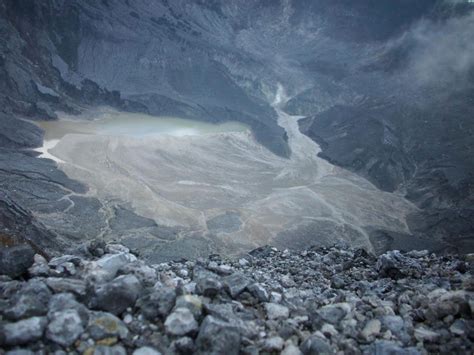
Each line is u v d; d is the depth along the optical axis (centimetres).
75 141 10506
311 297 824
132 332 509
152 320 534
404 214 11556
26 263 629
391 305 730
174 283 690
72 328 468
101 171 9156
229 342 485
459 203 12175
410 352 523
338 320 633
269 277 1095
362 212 10962
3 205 1952
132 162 10438
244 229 8150
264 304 657
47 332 459
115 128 12412
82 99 13325
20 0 13000
